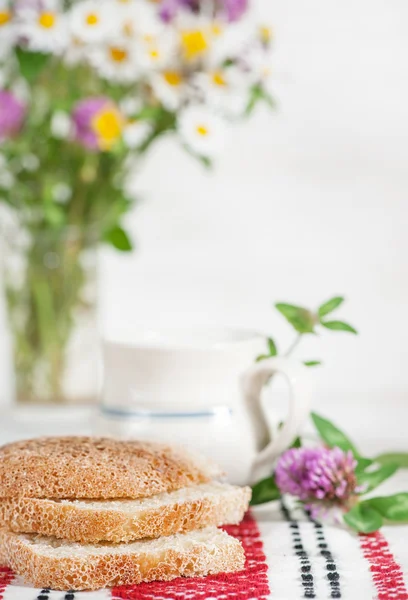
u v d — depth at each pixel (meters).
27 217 1.10
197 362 0.81
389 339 1.46
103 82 1.09
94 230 1.10
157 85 1.01
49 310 1.10
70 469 0.73
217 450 0.81
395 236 1.45
